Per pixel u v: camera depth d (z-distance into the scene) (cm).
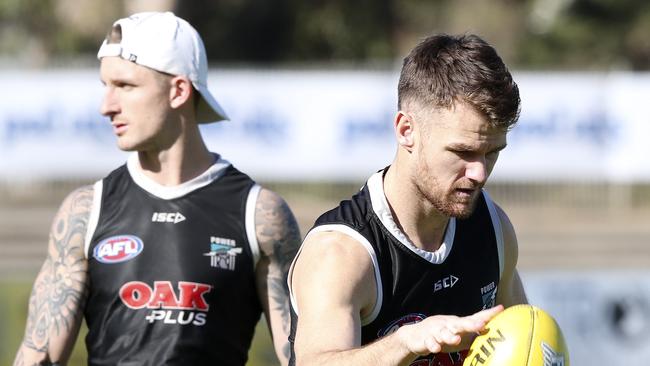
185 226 1466
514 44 9500
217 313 1462
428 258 1155
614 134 6175
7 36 8994
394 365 1002
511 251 1270
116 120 1484
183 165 1492
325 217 1159
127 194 1484
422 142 1091
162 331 1441
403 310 1148
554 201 6238
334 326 1069
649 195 6262
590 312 3512
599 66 9325
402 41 9475
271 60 9219
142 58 1467
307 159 6128
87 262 1473
